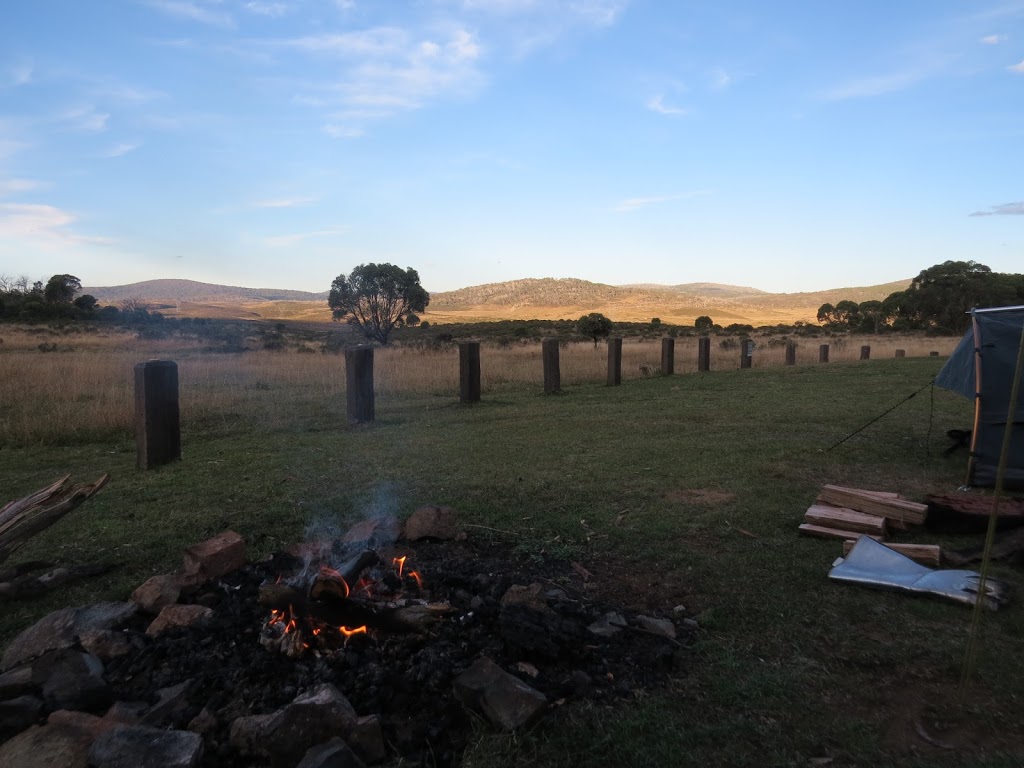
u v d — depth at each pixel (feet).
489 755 8.63
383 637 11.28
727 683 10.23
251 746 8.76
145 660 10.80
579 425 34.32
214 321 218.59
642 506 19.43
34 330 138.00
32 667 10.11
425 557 15.28
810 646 11.40
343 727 8.63
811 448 27.96
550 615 11.35
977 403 21.93
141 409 24.86
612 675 10.51
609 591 13.78
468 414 38.78
